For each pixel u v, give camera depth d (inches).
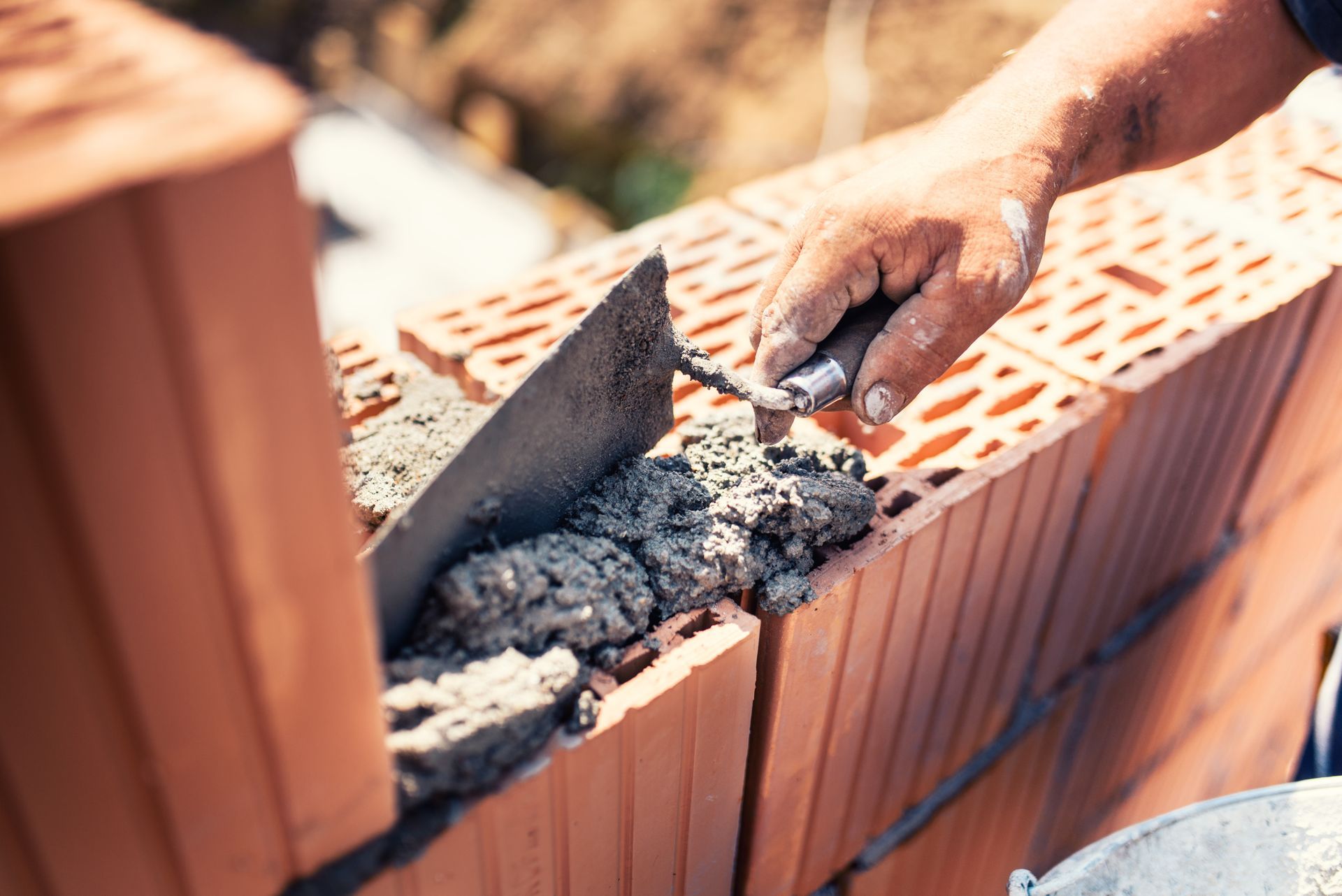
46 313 18.3
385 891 32.3
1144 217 80.3
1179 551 83.1
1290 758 155.7
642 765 38.6
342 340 59.5
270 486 23.2
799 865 57.0
